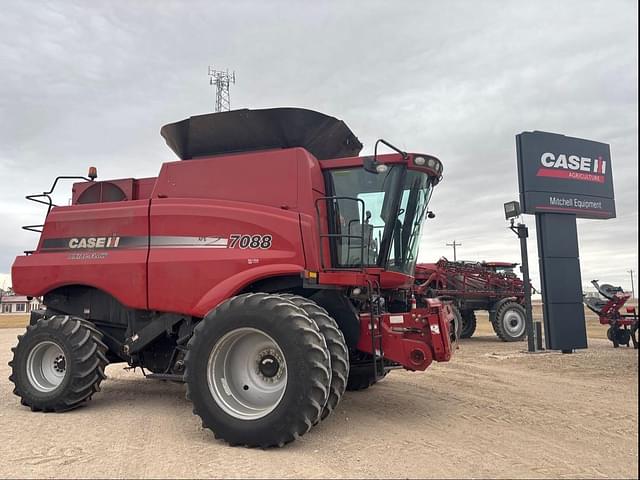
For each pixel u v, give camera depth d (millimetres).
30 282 6844
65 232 6762
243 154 6168
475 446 4523
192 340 4918
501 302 16594
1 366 10656
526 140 12133
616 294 13578
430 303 5664
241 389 4930
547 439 4766
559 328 12062
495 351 12750
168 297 5863
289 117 6297
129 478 3734
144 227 6203
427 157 6043
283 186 5805
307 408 4379
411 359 5465
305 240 5488
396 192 5938
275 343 4594
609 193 13078
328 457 4215
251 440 4480
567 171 12477
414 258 6695
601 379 8305
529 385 7742
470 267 17500
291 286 5578
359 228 5988
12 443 4695
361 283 5555
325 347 4586
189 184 6234
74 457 4250
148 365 6559
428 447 4492
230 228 5727
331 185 6113
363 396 6875
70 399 5984
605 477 3762
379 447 4492
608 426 5258
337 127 6504
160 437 4898
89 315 6828
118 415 5891
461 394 7016
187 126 6625
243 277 5480
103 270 6324
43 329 6242
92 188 7355
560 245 12328
